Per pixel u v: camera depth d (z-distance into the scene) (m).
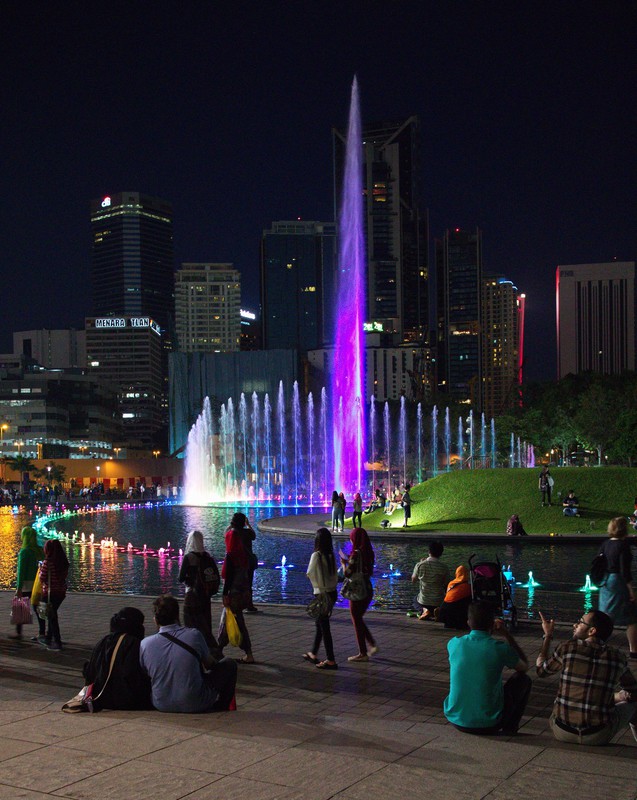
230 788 6.74
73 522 59.25
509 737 8.77
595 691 8.30
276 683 11.73
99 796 6.56
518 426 110.88
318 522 50.09
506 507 43.56
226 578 13.28
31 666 13.05
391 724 9.32
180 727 8.83
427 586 17.19
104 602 19.55
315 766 7.35
